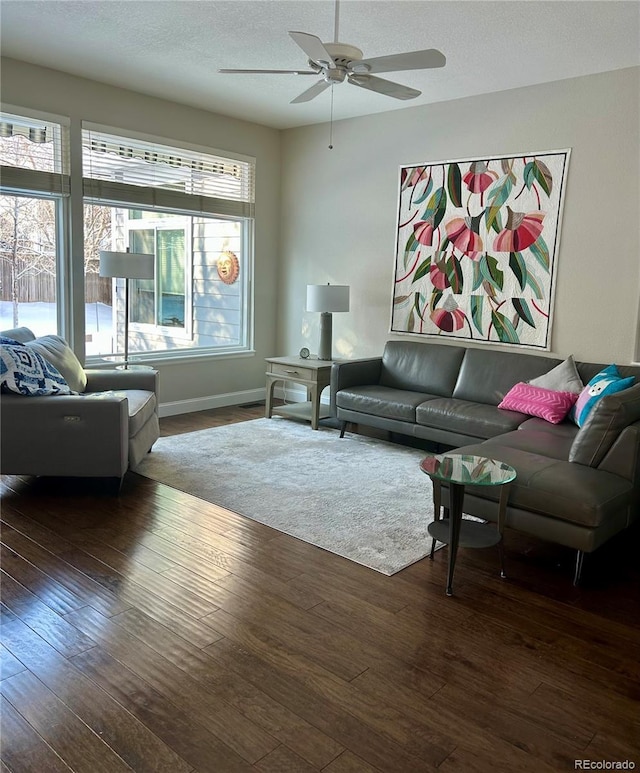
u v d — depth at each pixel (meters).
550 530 2.80
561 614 2.56
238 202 6.14
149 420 4.38
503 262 4.94
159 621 2.42
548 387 4.35
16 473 3.62
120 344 5.60
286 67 4.46
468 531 2.97
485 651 2.28
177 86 4.98
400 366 5.35
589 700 2.03
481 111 4.95
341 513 3.55
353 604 2.59
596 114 4.38
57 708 1.92
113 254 4.72
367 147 5.72
